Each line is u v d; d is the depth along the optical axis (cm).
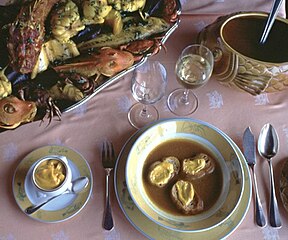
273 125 92
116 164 82
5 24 89
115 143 86
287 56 91
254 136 90
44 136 85
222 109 93
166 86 95
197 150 86
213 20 103
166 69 96
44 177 76
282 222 81
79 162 82
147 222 77
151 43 93
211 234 77
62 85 86
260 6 106
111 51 89
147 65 91
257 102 94
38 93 84
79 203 78
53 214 77
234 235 79
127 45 92
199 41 97
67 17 85
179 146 86
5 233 76
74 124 87
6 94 83
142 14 95
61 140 86
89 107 89
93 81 88
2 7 91
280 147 89
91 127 87
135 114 90
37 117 84
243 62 87
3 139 84
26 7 86
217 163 84
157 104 92
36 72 86
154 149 85
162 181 80
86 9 89
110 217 78
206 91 95
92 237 77
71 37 91
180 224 77
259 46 92
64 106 85
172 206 80
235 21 95
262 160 87
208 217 78
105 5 89
